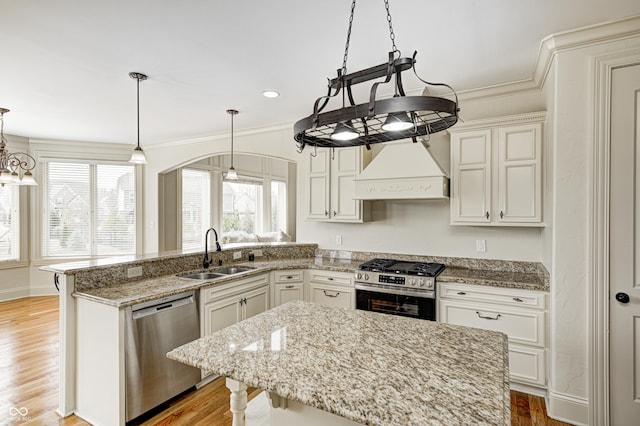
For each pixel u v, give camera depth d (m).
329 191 3.82
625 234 2.12
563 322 2.28
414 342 1.48
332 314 1.90
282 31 2.19
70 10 1.95
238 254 3.86
